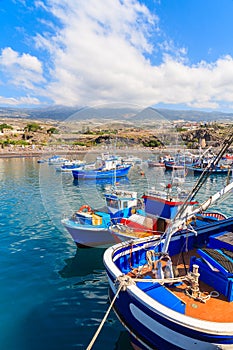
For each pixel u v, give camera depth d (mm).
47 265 8594
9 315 6000
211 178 29094
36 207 16000
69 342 5152
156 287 4652
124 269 5770
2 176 32406
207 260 4844
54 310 6188
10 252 9594
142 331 4191
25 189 23172
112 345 5062
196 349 3488
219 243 5266
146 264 5984
